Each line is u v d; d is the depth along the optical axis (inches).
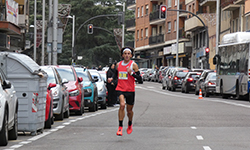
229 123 901.2
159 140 674.8
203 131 780.6
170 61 4436.5
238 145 625.3
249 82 1612.9
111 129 813.9
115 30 3750.0
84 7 5216.5
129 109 718.5
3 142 618.8
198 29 3693.4
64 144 639.1
